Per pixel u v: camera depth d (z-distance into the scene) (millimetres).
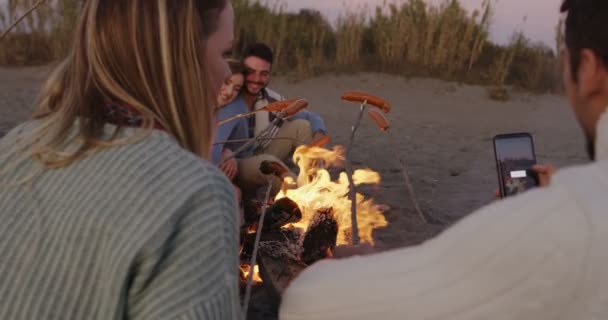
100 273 871
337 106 9312
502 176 1586
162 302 865
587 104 772
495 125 8195
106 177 912
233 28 1113
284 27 11742
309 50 12031
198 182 908
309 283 798
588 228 654
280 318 846
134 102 986
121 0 1009
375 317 732
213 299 883
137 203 881
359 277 761
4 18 11336
